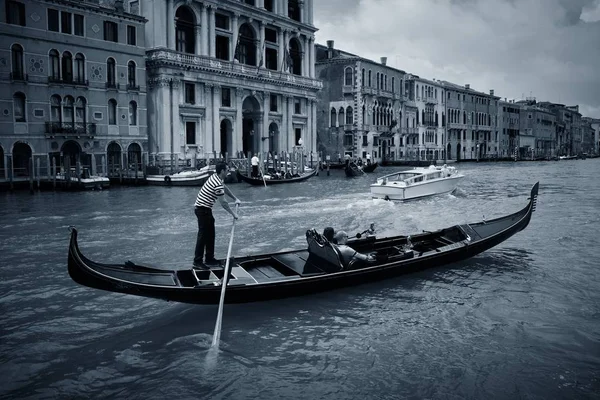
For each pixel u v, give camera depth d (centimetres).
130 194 2906
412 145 7500
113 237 1504
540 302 871
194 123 4422
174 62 4128
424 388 597
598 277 1011
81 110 3575
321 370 640
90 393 593
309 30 5728
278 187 3406
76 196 2783
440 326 771
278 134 5334
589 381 610
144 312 838
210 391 595
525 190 2961
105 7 3666
